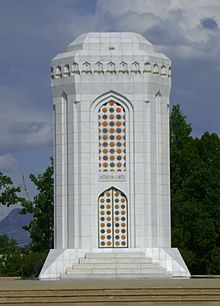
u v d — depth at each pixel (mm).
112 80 79875
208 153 121000
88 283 64312
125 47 80562
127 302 54875
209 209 115500
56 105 81938
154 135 80625
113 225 79500
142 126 79812
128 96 79875
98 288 56156
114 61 79875
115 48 80438
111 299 55031
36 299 54844
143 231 79312
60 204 81062
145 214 79562
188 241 113938
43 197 125188
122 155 79938
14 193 127125
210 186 116312
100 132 80125
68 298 54969
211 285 58656
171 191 120562
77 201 79750
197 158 120125
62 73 81125
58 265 78062
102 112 80188
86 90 79938
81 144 79875
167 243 81062
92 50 80375
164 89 81688
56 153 81688
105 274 76688
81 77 80000
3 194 126750
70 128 80562
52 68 82000
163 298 55531
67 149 80812
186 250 111938
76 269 77062
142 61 79875
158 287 56531
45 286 59531
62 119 81375
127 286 57875
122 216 79562
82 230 79312
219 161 119750
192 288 56375
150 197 79938
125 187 79750
